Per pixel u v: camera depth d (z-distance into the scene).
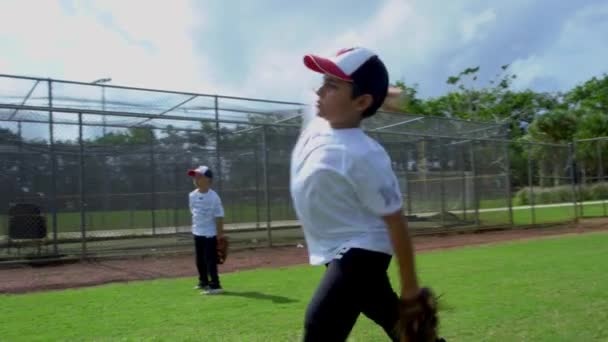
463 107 47.53
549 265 9.94
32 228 12.92
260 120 15.92
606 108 49.91
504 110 48.00
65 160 14.17
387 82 2.43
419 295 2.21
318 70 2.37
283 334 5.44
